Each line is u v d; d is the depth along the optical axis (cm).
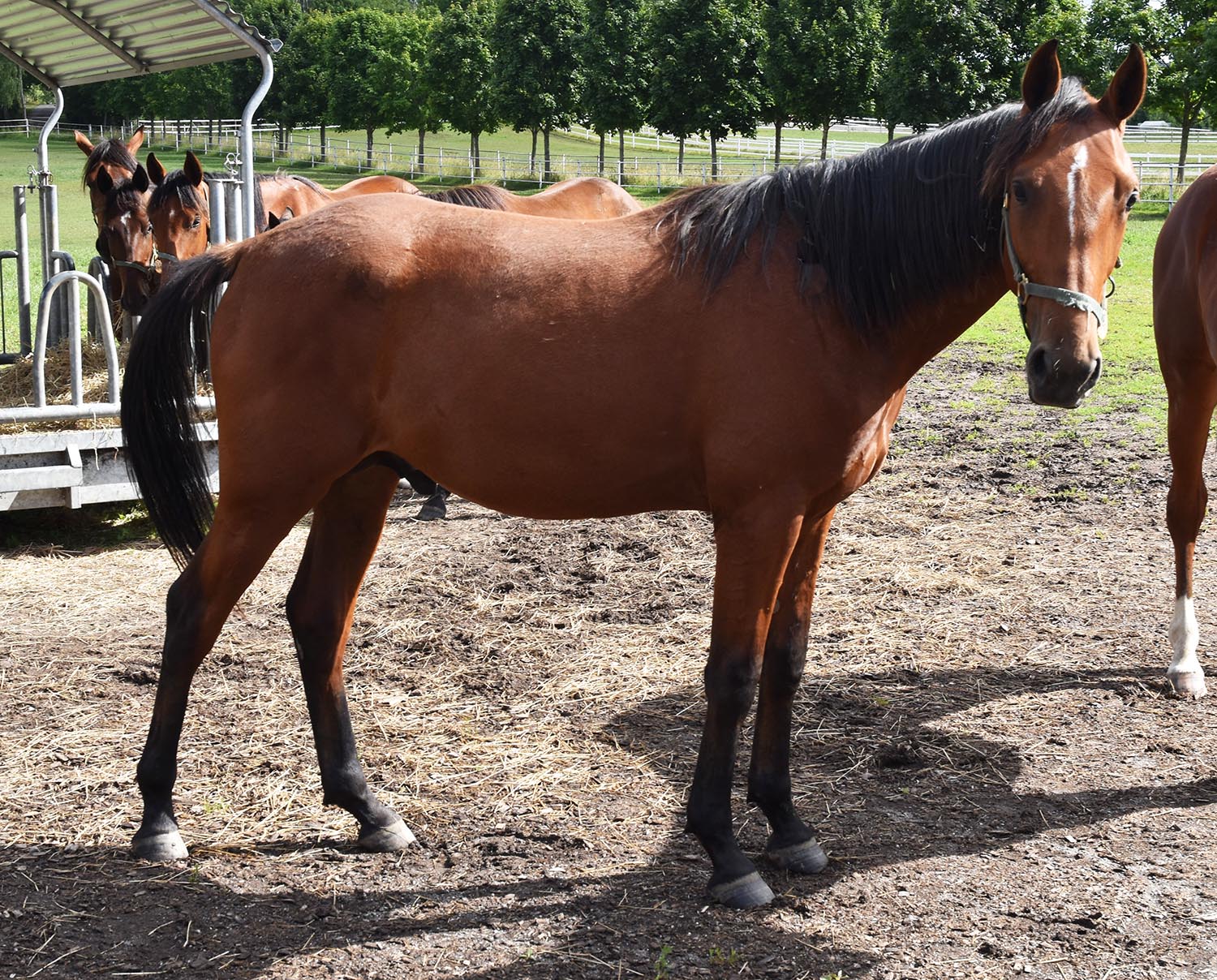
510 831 316
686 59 3531
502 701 408
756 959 258
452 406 275
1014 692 417
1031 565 559
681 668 438
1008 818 327
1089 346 241
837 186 265
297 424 277
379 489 307
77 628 473
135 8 689
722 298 264
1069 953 261
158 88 5775
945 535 611
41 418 573
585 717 394
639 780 348
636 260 275
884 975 253
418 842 310
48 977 247
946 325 274
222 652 443
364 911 276
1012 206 251
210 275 297
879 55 3222
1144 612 496
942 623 486
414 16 5788
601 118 3734
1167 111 3003
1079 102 253
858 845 312
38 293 1120
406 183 941
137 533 616
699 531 627
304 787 340
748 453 260
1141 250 1822
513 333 270
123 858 297
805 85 3288
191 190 688
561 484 279
